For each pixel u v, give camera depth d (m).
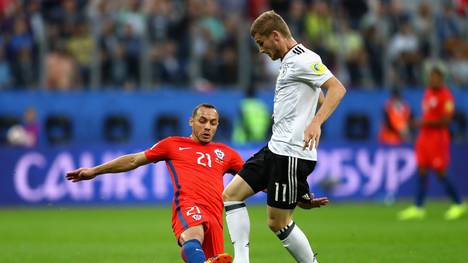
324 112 24.70
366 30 75.69
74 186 66.06
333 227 49.06
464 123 74.69
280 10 76.94
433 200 71.56
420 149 55.41
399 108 71.12
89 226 50.91
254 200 70.88
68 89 69.19
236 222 26.83
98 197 66.31
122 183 66.69
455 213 55.56
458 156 72.56
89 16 71.75
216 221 26.36
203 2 76.06
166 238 43.84
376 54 75.00
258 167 26.66
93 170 26.58
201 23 74.38
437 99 55.06
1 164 65.38
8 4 71.06
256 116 69.88
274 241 42.03
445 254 35.09
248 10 76.56
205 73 72.06
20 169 65.62
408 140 72.81
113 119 69.44
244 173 26.89
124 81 70.44
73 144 68.50
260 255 35.94
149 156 27.08
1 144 67.38
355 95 73.19
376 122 73.38
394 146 71.19
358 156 70.56
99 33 70.50
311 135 24.36
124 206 66.38
